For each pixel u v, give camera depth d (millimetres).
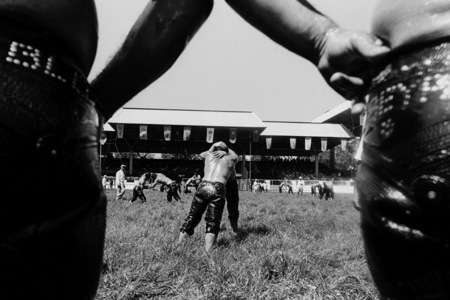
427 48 1032
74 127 1050
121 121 68688
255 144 84000
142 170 76750
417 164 978
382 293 1101
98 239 1157
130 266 5320
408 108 1019
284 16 1219
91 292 1183
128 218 12125
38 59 1014
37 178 961
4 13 1001
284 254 5840
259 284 4930
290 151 87312
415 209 970
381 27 1114
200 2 1275
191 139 80625
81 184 1057
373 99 1126
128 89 1315
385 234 1032
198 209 7348
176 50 1307
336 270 5594
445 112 973
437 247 952
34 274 975
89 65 1227
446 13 1020
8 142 932
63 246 1017
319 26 1194
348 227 10719
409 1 1068
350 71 1168
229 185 8383
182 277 5172
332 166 84188
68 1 1087
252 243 7555
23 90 969
